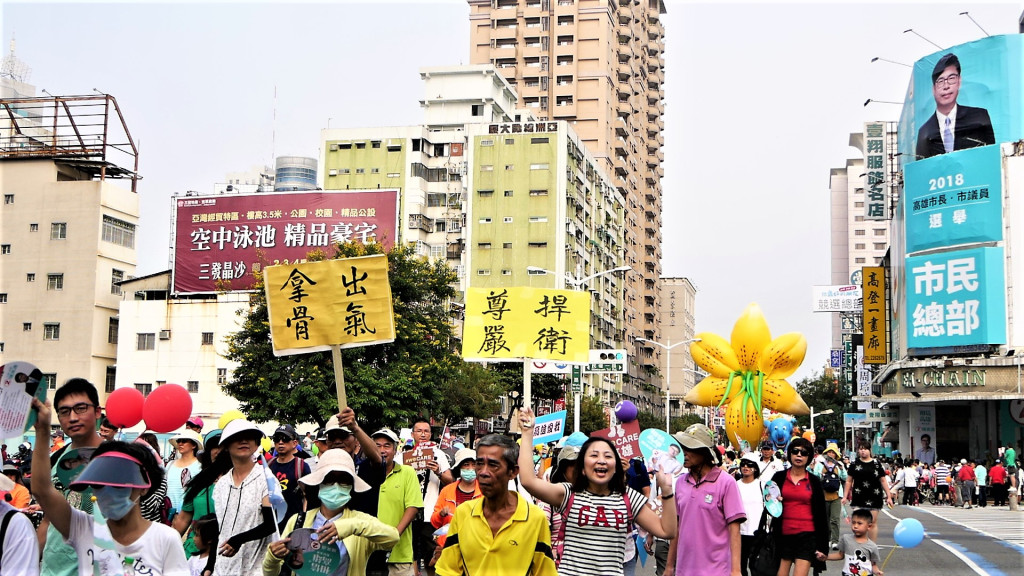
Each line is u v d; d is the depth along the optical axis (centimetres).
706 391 2255
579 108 10619
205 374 6378
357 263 1084
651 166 12825
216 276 6366
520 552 674
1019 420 4822
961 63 4947
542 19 10794
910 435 5612
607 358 2698
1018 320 4694
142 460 614
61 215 6506
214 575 833
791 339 2206
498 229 8462
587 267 9206
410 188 8506
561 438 1838
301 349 1085
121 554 616
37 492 607
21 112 7300
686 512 919
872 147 6250
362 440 959
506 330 1691
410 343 4291
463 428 6588
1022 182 4709
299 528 759
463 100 9312
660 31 13162
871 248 15050
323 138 8738
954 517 3253
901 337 5603
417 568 1211
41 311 6475
